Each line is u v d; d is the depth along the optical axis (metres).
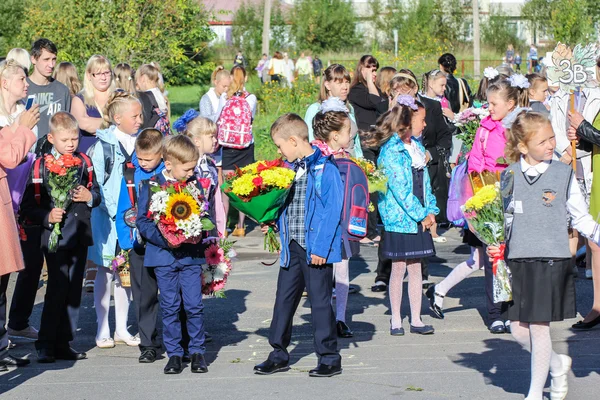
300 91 28.20
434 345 7.43
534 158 5.65
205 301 9.27
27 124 6.38
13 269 6.22
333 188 6.39
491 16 52.12
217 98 12.54
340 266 7.82
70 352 7.24
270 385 6.32
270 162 6.47
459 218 7.94
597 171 7.68
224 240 7.33
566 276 5.60
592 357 6.88
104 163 7.28
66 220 7.05
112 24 20.61
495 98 7.57
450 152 12.38
